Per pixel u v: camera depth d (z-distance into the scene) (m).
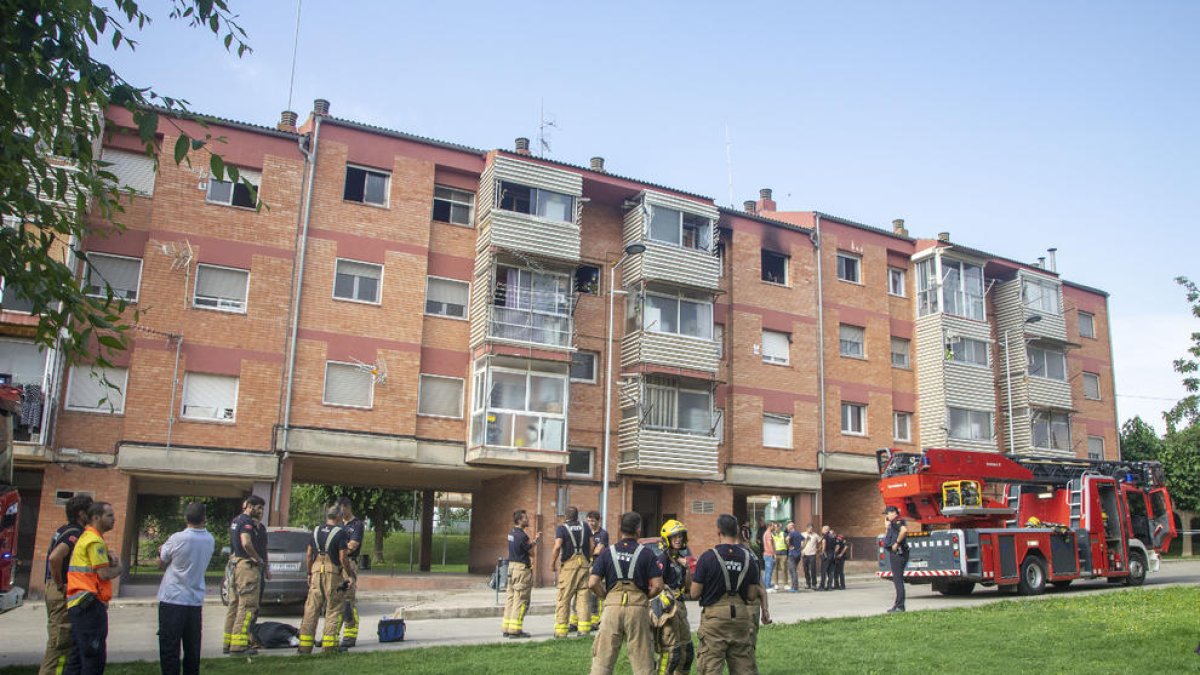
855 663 10.68
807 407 31.98
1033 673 9.98
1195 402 21.38
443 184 27.22
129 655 12.27
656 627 8.92
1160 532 24.52
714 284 29.61
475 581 25.70
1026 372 37.69
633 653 8.08
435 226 26.83
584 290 28.84
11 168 8.14
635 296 28.78
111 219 9.21
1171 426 23.19
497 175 26.44
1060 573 21.38
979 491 21.66
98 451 22.09
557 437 26.11
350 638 12.52
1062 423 39.28
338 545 11.87
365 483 30.97
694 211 29.83
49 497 21.45
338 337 24.78
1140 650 11.48
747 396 30.78
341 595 11.86
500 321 25.86
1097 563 22.22
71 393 22.11
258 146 24.77
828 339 33.12
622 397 28.41
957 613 15.81
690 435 28.39
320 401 24.28
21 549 24.81
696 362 28.78
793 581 24.61
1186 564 35.66
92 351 22.22
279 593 17.53
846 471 32.41
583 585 13.63
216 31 8.44
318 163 25.44
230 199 24.34
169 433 22.59
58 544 8.68
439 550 53.88
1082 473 23.36
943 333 34.50
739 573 8.12
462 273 26.94
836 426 32.59
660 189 29.67
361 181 26.12
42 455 20.88
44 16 7.71
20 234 8.26
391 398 25.08
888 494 22.14
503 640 13.34
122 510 22.08
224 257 23.91
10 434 12.13
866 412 33.47
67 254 21.53
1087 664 10.53
